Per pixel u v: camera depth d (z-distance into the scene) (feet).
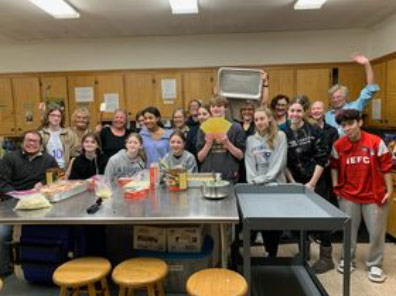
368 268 9.19
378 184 8.69
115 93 16.08
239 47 16.60
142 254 7.58
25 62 17.10
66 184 8.07
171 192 7.86
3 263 8.75
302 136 9.51
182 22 14.40
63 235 7.61
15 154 9.53
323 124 9.95
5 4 11.84
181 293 7.48
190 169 8.93
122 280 5.92
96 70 16.44
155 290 6.82
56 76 16.21
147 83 15.98
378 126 13.99
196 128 11.25
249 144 9.02
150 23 14.49
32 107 16.34
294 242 11.37
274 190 8.07
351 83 15.49
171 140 8.93
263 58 16.56
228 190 7.59
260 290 8.00
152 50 16.84
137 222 5.98
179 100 15.93
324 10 13.21
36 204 6.68
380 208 8.73
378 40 15.29
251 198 7.66
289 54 16.46
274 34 16.43
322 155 9.25
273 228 6.02
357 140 8.77
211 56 16.70
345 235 5.97
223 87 11.51
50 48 16.99
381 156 8.59
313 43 16.33
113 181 8.91
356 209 9.05
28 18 13.48
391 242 11.37
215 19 14.07
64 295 6.20
